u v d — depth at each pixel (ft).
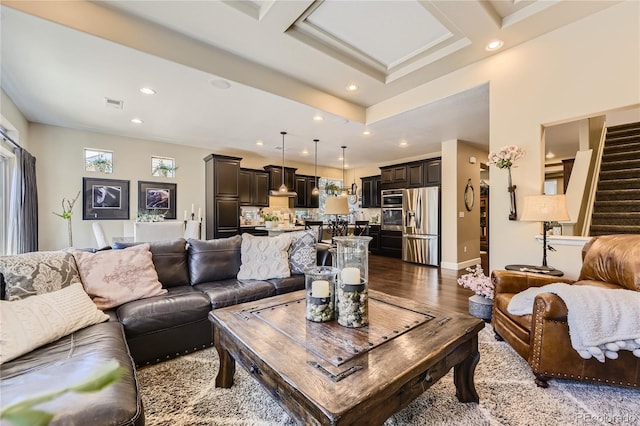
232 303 7.89
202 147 20.35
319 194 27.09
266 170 23.26
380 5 7.63
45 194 14.93
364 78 11.35
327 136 17.28
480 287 9.37
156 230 11.27
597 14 7.82
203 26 8.30
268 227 19.54
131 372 4.10
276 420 4.84
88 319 5.62
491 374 6.21
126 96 11.37
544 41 8.72
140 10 7.68
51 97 11.50
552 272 7.86
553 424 4.71
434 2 7.41
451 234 18.28
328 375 3.52
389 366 3.73
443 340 4.46
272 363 3.80
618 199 13.65
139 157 17.90
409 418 4.84
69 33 7.38
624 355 5.29
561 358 5.55
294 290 9.36
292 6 7.47
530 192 9.03
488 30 8.50
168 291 8.11
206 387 5.77
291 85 11.44
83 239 15.97
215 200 19.19
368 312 5.31
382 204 23.61
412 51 9.88
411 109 12.44
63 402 3.04
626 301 5.20
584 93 8.02
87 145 16.20
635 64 7.27
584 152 13.41
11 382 3.57
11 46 7.96
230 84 10.17
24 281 5.64
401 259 21.76
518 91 9.25
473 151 19.86
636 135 15.66
